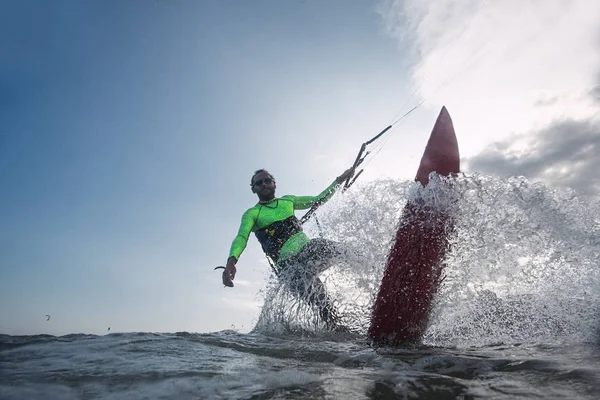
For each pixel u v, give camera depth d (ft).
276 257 14.20
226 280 13.16
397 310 9.81
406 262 10.19
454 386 4.96
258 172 15.42
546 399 4.33
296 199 15.97
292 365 6.51
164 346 8.00
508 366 5.89
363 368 6.25
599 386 4.68
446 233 10.50
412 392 4.76
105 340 8.47
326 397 4.65
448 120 12.25
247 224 14.37
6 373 5.72
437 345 8.95
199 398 4.65
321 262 12.91
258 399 4.59
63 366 6.15
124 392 4.89
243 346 8.42
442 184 10.91
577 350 7.13
